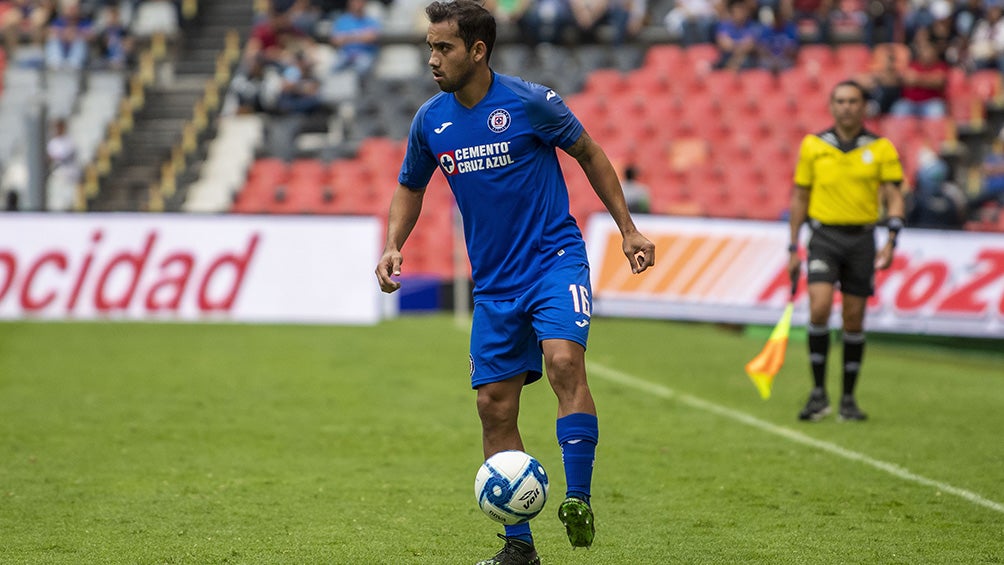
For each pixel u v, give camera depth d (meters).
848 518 22.27
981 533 21.12
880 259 33.62
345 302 59.41
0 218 58.69
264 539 20.66
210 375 42.06
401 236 19.14
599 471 26.66
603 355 48.84
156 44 91.19
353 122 83.00
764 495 24.25
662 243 57.84
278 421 33.09
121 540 20.58
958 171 77.06
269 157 81.06
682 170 76.69
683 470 26.78
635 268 18.45
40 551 19.83
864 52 82.81
